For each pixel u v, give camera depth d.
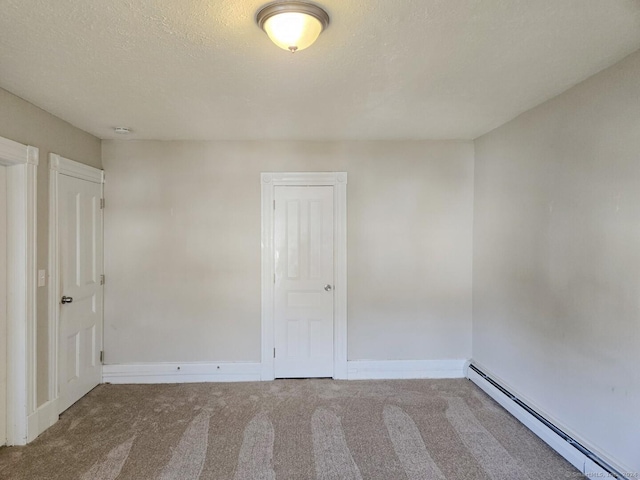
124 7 1.47
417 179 3.69
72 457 2.38
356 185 3.68
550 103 2.54
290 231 3.67
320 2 1.45
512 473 2.22
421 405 3.11
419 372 3.71
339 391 3.40
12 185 2.49
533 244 2.74
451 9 1.51
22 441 2.50
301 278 3.69
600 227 2.13
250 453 2.43
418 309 3.72
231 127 3.18
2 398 2.46
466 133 3.45
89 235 3.33
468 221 3.70
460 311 3.72
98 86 2.28
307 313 3.70
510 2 1.46
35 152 2.59
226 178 3.63
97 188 3.45
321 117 2.92
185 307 3.63
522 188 2.88
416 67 2.05
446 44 1.80
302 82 2.24
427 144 3.69
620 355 2.01
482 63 2.01
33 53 1.86
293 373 3.69
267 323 3.66
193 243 3.62
